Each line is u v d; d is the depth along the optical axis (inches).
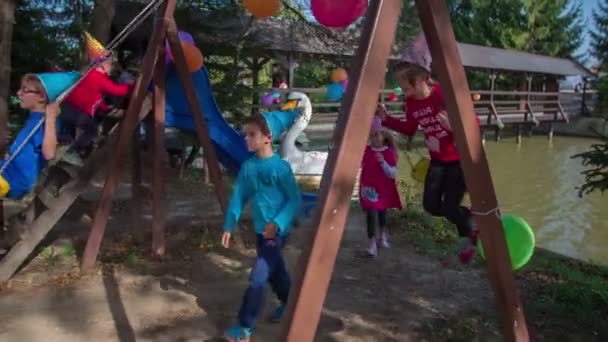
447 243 250.1
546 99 1230.9
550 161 891.4
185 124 233.3
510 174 757.3
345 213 83.4
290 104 237.1
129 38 513.3
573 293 186.2
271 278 149.3
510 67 1097.4
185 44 209.9
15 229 194.9
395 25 86.1
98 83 194.9
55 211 189.5
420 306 177.0
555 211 530.6
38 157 179.2
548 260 236.2
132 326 156.8
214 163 219.0
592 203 563.8
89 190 339.0
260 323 161.2
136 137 233.6
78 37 458.6
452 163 150.9
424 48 146.1
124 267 202.7
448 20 96.3
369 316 168.2
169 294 180.5
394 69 162.1
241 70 502.3
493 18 1593.3
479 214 108.7
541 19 1593.3
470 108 101.1
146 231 247.6
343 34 535.5
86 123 209.5
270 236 141.5
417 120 154.4
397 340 153.5
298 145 608.7
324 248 82.0
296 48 613.0
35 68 442.9
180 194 342.3
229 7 459.8
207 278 196.7
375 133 222.2
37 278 189.3
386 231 245.0
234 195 147.2
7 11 220.4
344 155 82.8
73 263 204.4
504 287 114.2
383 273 207.2
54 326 155.4
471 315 171.2
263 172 143.6
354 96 83.7
